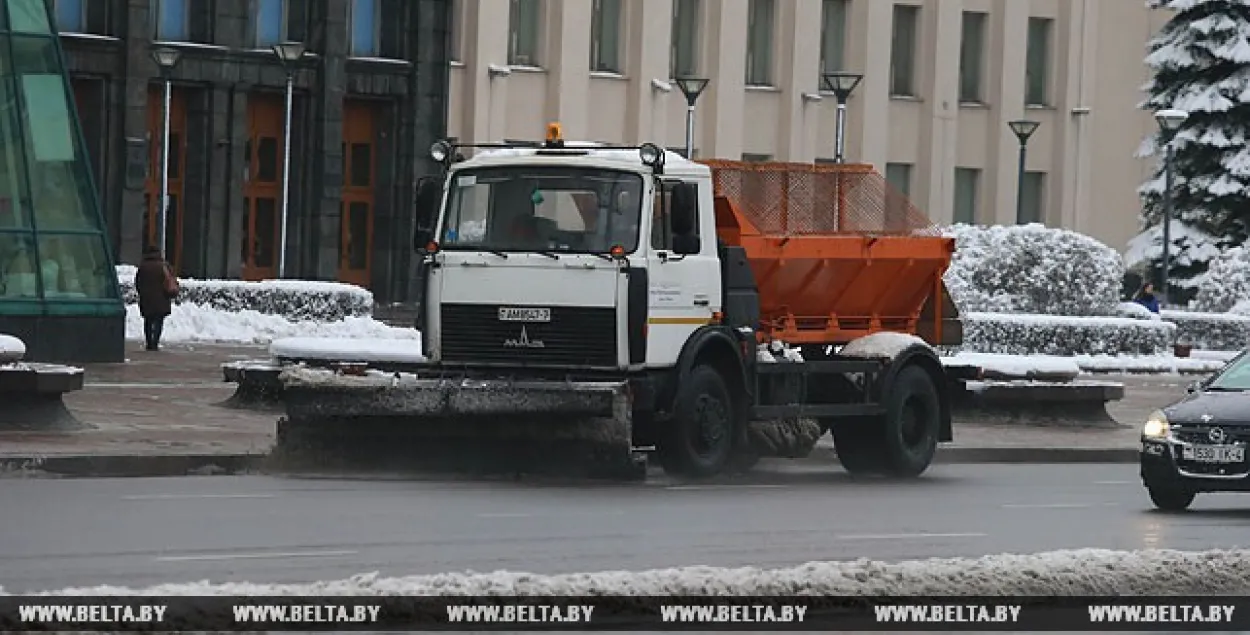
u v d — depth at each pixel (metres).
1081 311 99.19
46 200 66.00
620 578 24.69
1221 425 40.75
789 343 46.81
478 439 42.22
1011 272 98.69
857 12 128.12
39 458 40.75
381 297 113.06
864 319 48.66
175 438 45.31
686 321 43.03
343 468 42.50
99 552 28.97
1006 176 134.25
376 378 42.28
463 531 32.69
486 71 114.19
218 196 107.12
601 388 41.34
